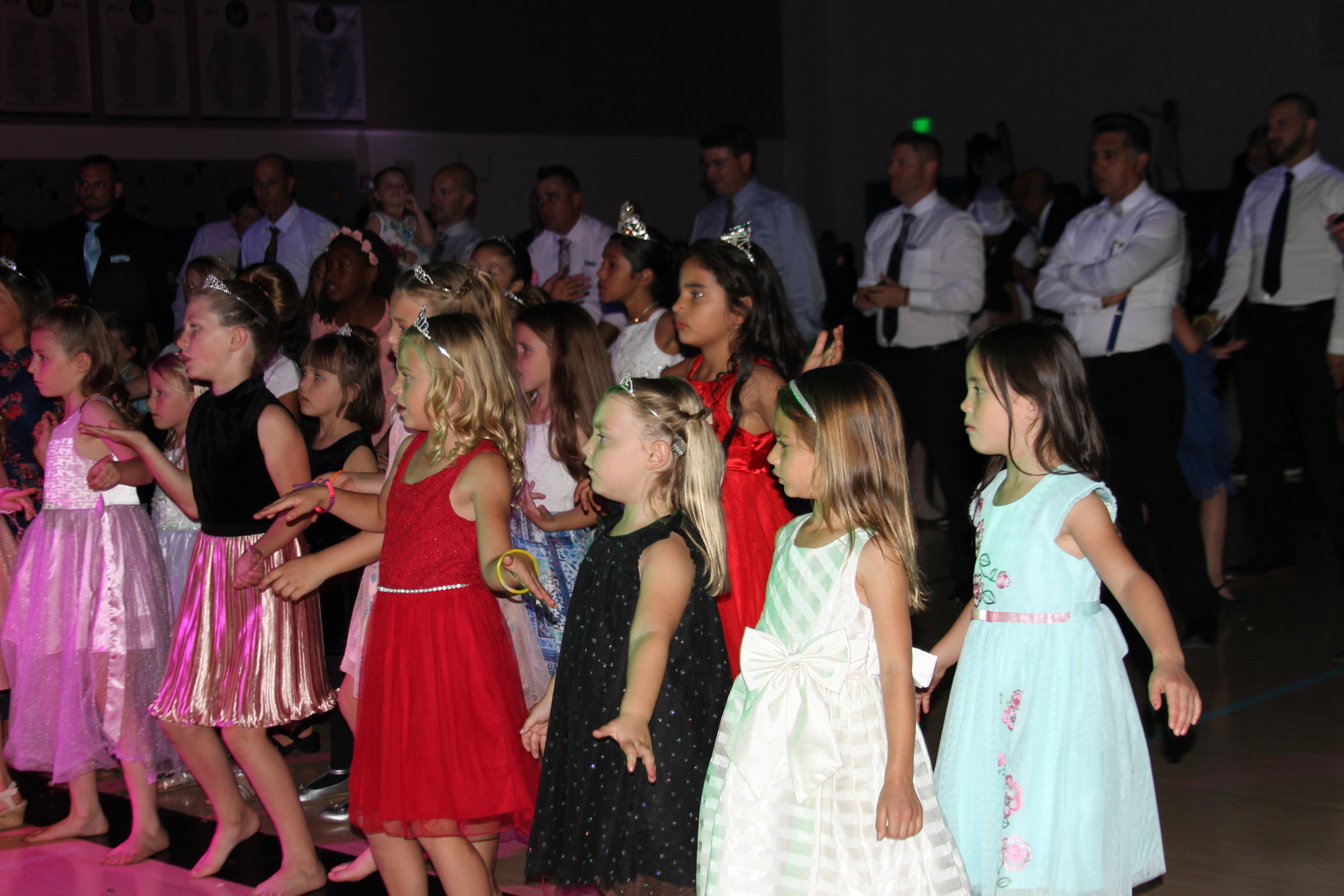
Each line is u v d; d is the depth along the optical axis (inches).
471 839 101.7
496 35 419.2
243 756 118.9
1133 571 90.2
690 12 475.2
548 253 251.9
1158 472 186.5
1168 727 155.1
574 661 93.9
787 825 86.5
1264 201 208.1
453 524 101.9
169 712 119.9
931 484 290.4
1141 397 185.3
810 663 88.1
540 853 93.7
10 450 164.1
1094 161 187.3
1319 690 167.3
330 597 164.6
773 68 508.4
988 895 93.6
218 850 126.0
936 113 509.7
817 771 86.1
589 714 91.9
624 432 93.3
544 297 193.0
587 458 96.1
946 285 209.8
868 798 87.3
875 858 86.4
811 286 228.7
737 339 123.0
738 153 228.5
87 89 338.6
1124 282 180.7
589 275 245.3
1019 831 91.4
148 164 350.0
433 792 98.0
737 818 87.0
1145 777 94.7
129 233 238.5
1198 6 440.1
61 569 137.1
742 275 122.0
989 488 100.2
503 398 106.0
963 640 102.9
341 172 386.0
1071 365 95.4
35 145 331.9
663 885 90.3
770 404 119.0
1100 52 465.4
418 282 125.1
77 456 138.6
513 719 102.2
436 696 99.6
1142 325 183.8
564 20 437.1
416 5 399.5
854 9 523.5
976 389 97.6
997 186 433.7
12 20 325.1
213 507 122.1
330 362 151.3
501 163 424.5
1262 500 232.1
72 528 137.2
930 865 86.7
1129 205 186.2
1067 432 94.7
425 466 104.7
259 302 125.0
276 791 119.6
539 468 141.3
